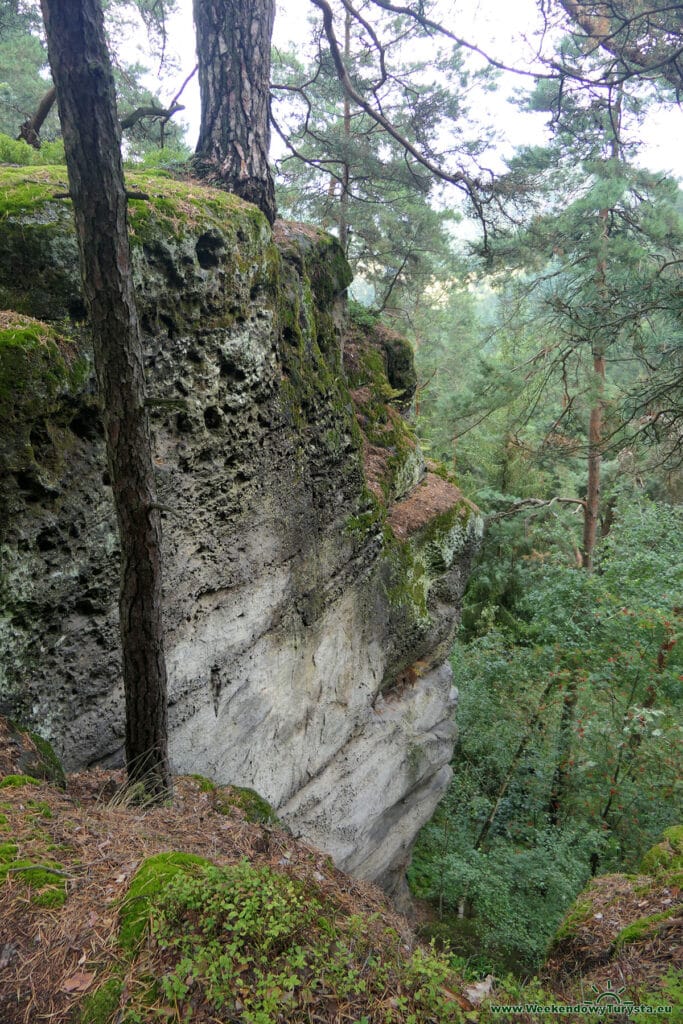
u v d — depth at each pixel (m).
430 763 8.75
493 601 16.58
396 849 8.57
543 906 8.77
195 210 4.79
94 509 4.41
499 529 17.08
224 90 6.10
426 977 2.86
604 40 7.52
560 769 10.91
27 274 4.12
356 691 7.47
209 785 4.94
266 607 6.11
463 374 27.00
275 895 2.79
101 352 3.20
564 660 10.79
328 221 15.49
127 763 4.17
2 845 3.01
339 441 6.90
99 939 2.58
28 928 2.60
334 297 8.01
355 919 3.12
